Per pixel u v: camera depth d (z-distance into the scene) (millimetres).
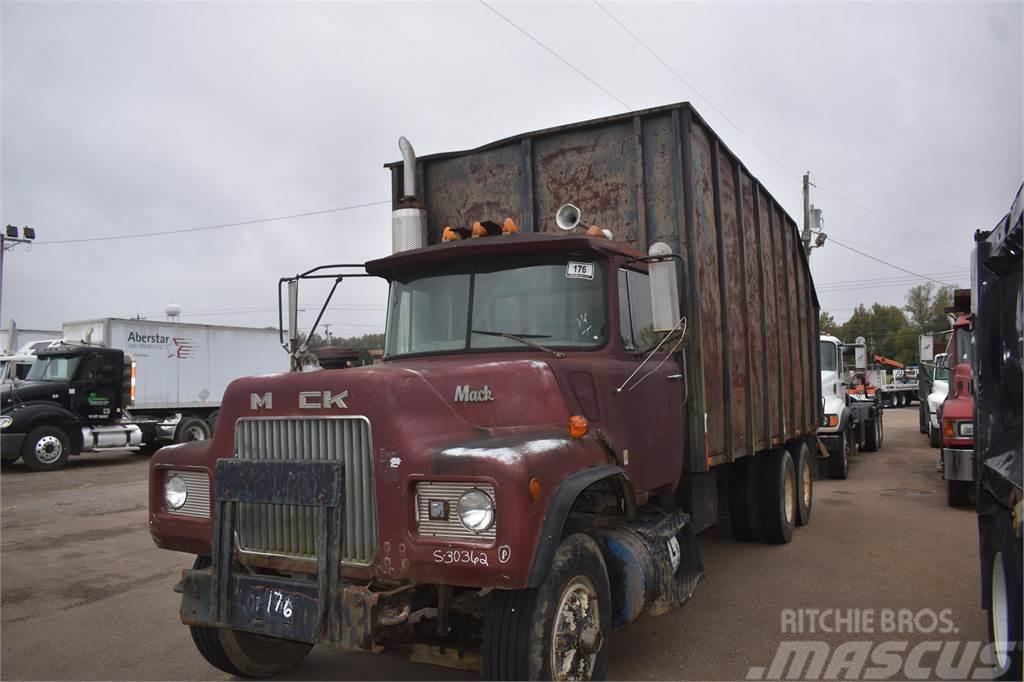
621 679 4559
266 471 3744
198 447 4285
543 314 4789
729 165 7039
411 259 5215
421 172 7098
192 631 4469
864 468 15516
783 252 9250
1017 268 4348
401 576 3438
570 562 3723
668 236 5801
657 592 4367
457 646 3779
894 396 45125
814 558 7508
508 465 3311
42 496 12898
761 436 7676
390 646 3869
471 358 4781
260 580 3719
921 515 9883
